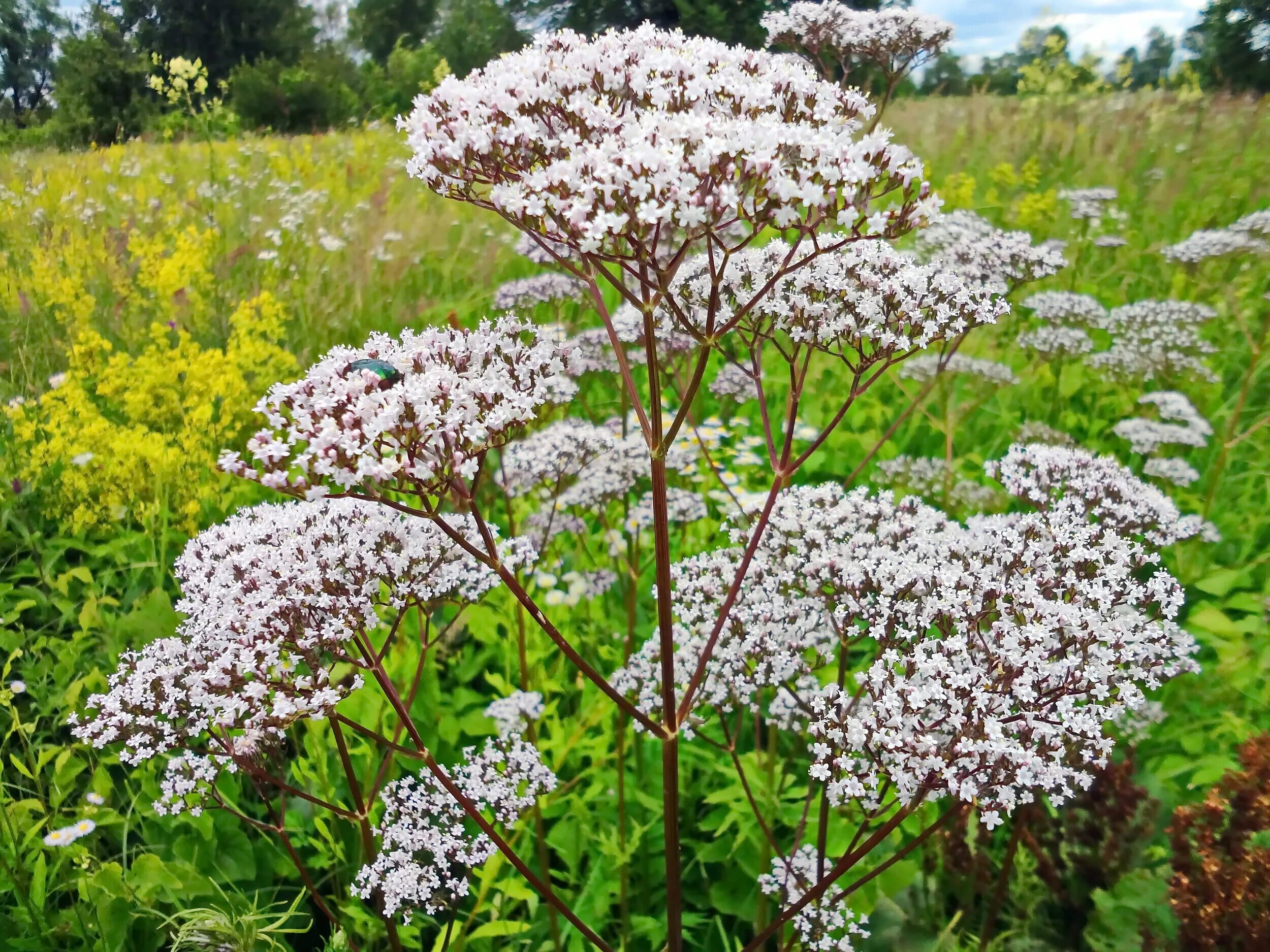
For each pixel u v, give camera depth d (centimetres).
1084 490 370
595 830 424
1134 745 418
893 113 1688
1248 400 748
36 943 349
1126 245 927
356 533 305
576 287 692
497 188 262
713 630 299
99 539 606
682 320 259
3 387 757
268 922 376
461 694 470
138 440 611
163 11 6297
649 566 546
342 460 239
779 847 379
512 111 268
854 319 305
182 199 1390
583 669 269
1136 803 368
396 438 239
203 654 302
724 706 338
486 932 349
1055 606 272
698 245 477
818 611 344
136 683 300
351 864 407
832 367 788
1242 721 413
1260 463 645
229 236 1130
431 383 247
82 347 701
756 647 334
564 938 395
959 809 261
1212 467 631
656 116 259
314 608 283
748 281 348
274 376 713
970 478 649
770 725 381
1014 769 241
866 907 369
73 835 359
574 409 731
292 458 249
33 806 385
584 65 279
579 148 261
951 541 323
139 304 886
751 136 242
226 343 830
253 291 937
